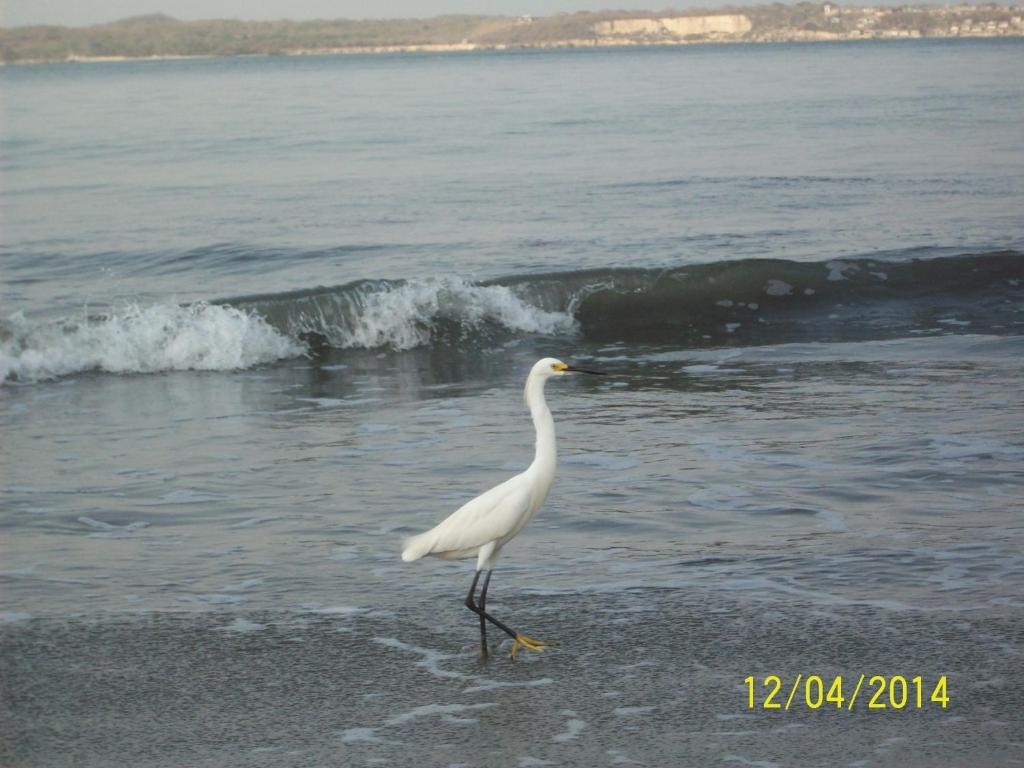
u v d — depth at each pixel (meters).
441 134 52.25
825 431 11.64
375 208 30.16
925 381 13.95
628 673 6.24
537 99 78.69
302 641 6.77
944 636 6.64
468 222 27.64
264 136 53.06
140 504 9.78
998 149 40.66
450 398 14.10
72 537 8.90
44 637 6.84
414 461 11.02
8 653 6.59
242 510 9.55
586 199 31.09
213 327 16.89
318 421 12.96
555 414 12.80
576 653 6.52
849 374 14.57
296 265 22.86
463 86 101.00
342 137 51.62
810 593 7.36
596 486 9.92
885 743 5.41
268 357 17.14
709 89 86.25
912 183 32.72
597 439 11.60
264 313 17.70
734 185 33.19
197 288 20.98
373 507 9.57
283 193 33.50
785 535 8.54
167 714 5.82
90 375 16.11
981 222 26.19
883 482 9.85
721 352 16.64
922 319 18.69
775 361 15.70
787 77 101.88
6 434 12.56
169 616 7.18
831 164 37.84
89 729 5.66
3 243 25.44
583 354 16.92
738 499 9.46
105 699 6.00
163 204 31.58
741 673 6.21
